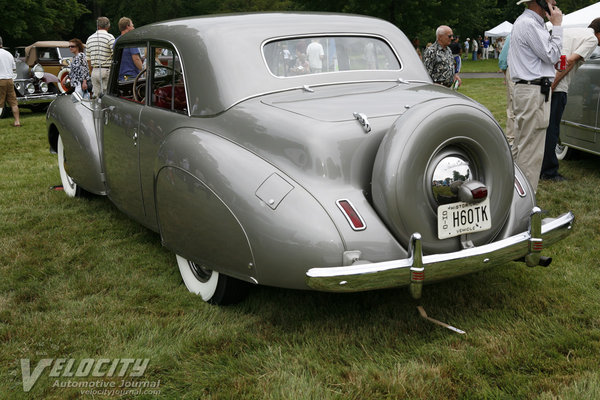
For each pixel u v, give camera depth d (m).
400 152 2.38
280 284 2.46
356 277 2.27
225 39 2.99
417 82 3.35
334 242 2.32
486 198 2.59
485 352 2.52
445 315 2.92
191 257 2.88
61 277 3.52
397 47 3.48
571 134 6.25
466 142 2.52
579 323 2.79
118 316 2.95
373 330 2.77
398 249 2.42
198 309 3.01
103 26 7.67
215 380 2.38
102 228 4.39
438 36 6.74
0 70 10.02
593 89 5.76
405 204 2.39
